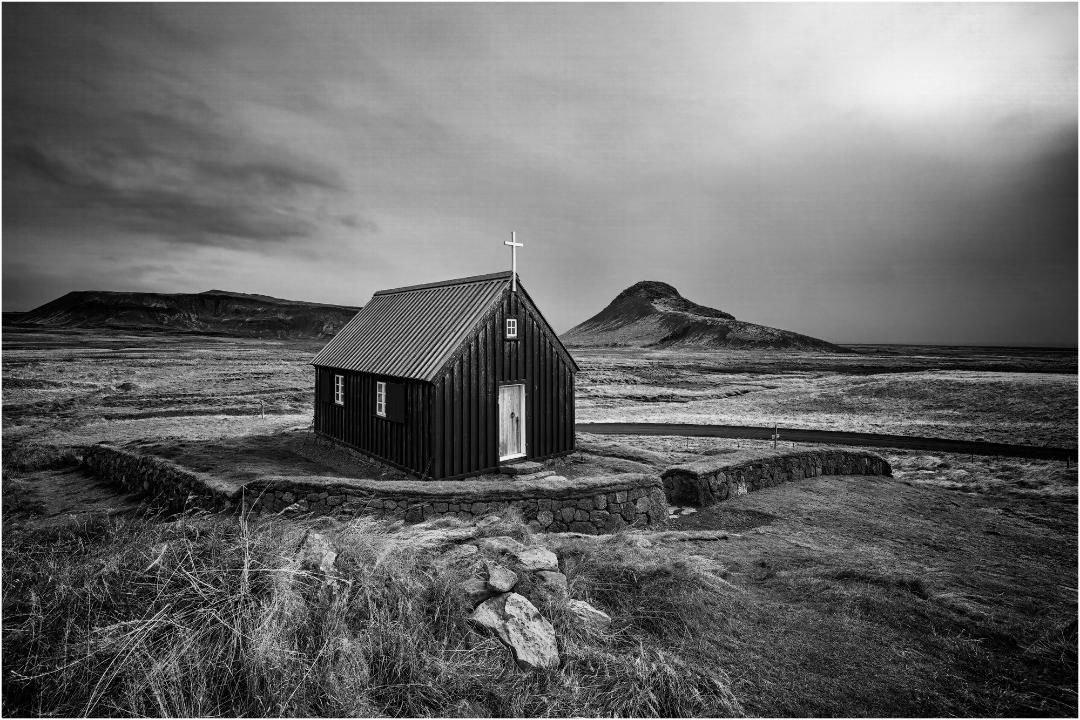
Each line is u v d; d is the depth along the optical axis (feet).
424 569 20.94
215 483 44.55
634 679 16.62
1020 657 19.90
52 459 65.67
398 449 54.13
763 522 39.83
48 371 179.63
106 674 14.46
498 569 20.53
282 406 124.67
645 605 21.27
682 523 39.63
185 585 17.04
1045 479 73.61
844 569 27.32
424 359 51.98
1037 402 150.51
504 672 16.55
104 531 25.88
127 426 93.25
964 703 16.99
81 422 97.45
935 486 65.41
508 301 55.36
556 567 22.49
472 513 37.68
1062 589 28.32
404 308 67.41
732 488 46.85
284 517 36.96
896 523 41.81
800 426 125.29
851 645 20.13
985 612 23.54
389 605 18.13
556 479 41.55
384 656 16.25
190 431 87.56
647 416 141.59
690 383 239.30
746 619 21.63
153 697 14.07
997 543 38.81
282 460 58.49
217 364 227.40
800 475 54.49
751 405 168.25
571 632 18.53
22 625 15.83
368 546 21.16
